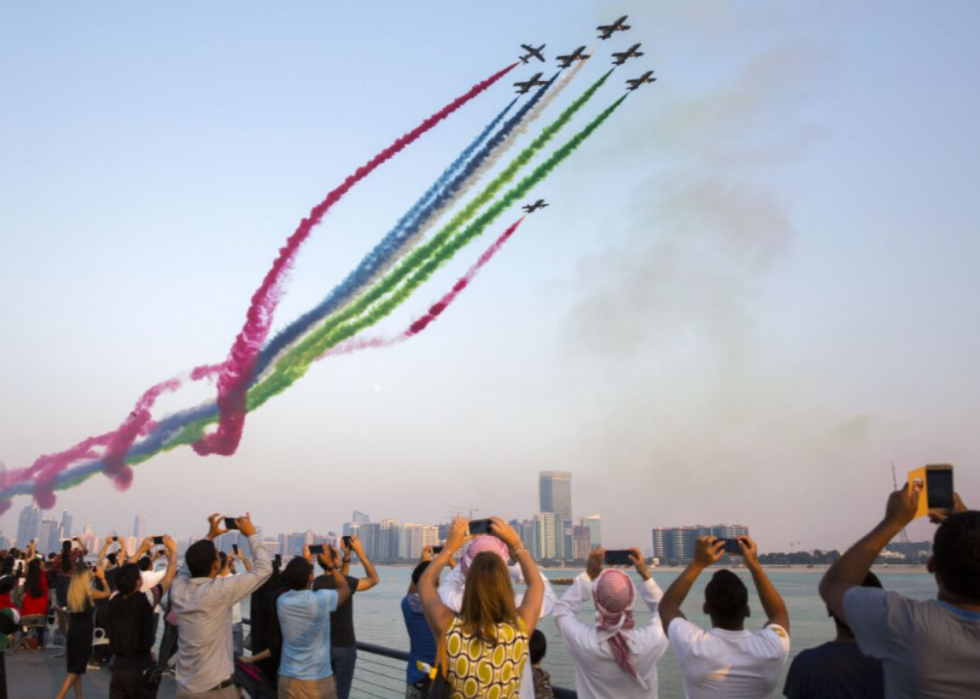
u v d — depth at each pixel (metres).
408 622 8.80
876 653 4.44
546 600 6.59
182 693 8.66
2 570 24.42
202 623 8.72
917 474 4.50
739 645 5.79
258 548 9.16
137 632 10.66
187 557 8.93
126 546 16.78
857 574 4.68
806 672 5.30
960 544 4.12
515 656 5.38
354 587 11.06
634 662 6.50
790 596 164.62
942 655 4.10
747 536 6.14
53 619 22.97
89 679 17.41
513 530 6.35
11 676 17.70
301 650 9.23
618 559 7.37
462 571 6.93
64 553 22.12
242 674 10.52
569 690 8.28
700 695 5.83
